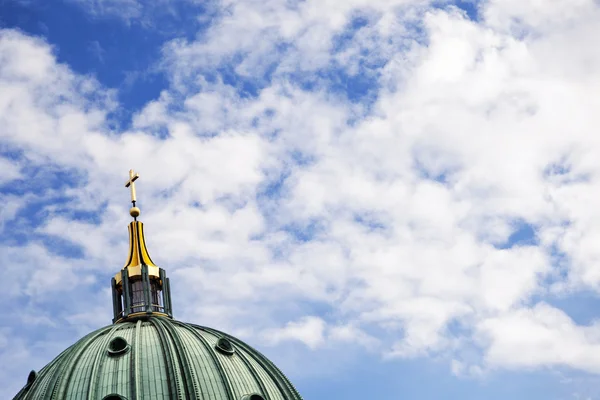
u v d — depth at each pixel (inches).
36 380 4288.9
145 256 4830.2
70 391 4111.7
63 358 4274.1
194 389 4089.6
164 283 4776.1
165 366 4183.1
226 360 4293.8
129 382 4111.7
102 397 4069.9
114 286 4783.5
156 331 4414.4
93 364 4190.5
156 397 4074.8
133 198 4992.6
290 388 4347.9
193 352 4259.4
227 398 4114.2
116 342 4256.9
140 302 4712.1
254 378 4284.0
